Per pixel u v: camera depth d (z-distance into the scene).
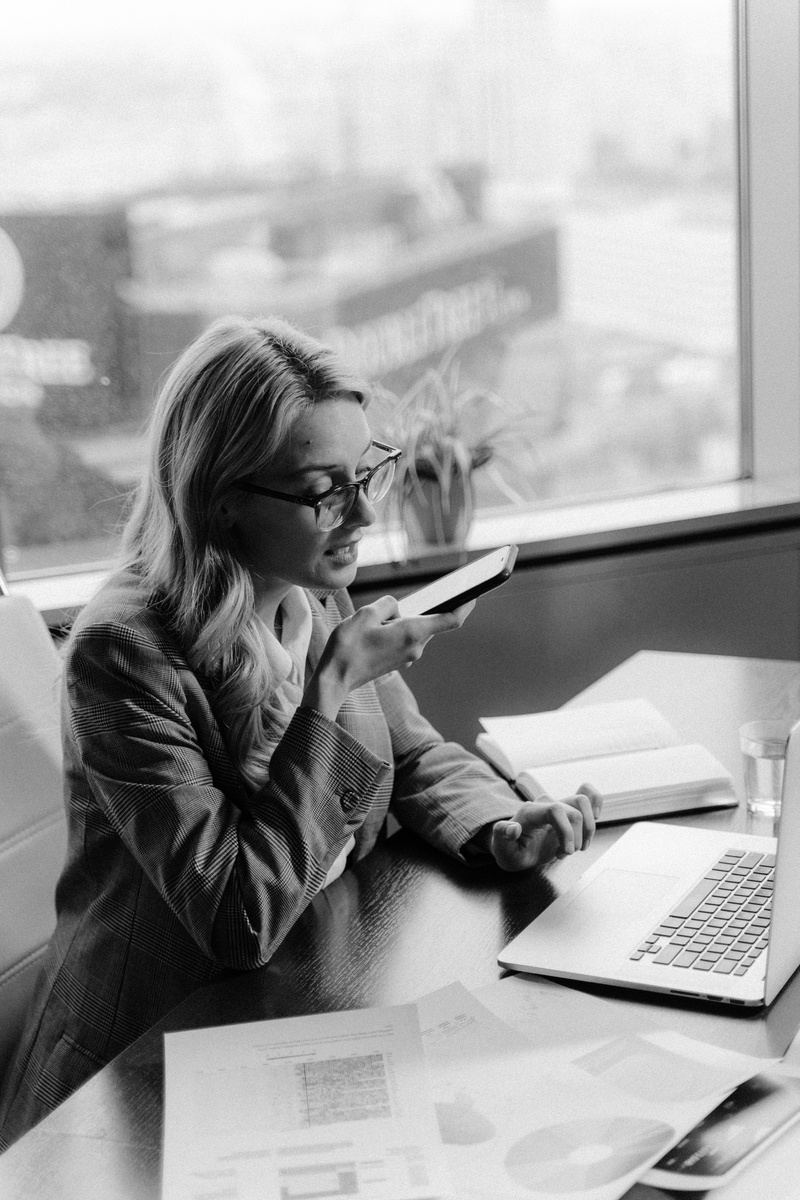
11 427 2.55
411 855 1.40
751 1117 0.87
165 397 1.30
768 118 2.96
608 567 2.80
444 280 2.96
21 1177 0.86
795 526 2.96
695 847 1.31
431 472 2.59
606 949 1.11
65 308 2.56
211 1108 0.91
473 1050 0.96
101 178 2.56
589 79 2.95
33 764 1.43
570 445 3.14
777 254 3.03
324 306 2.86
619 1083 0.91
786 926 1.03
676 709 1.77
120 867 1.25
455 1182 0.81
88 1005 1.24
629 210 3.04
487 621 2.70
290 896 1.16
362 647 1.27
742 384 3.19
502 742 1.61
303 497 1.24
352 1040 0.99
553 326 3.07
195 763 1.21
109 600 1.29
